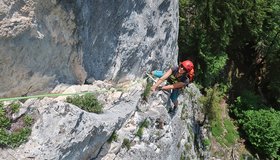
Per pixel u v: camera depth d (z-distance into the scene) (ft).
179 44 82.64
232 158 90.33
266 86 111.75
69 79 40.78
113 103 46.37
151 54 54.13
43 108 35.99
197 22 81.25
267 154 95.71
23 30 32.68
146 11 50.11
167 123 56.39
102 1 40.93
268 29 98.02
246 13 90.17
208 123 83.25
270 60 104.53
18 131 34.19
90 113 40.52
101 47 43.93
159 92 55.57
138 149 48.75
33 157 33.88
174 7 59.62
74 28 38.65
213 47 84.53
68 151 36.81
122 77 49.19
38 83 36.78
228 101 102.47
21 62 33.96
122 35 46.52
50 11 35.04
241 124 98.78
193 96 76.89
